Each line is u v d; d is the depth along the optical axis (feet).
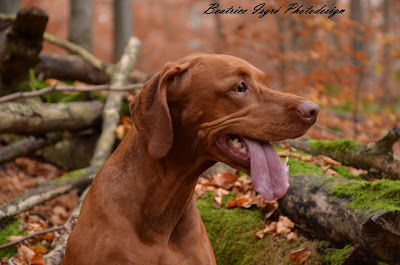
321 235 11.98
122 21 44.14
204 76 8.61
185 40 78.38
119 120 19.98
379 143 14.15
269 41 32.30
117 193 8.88
